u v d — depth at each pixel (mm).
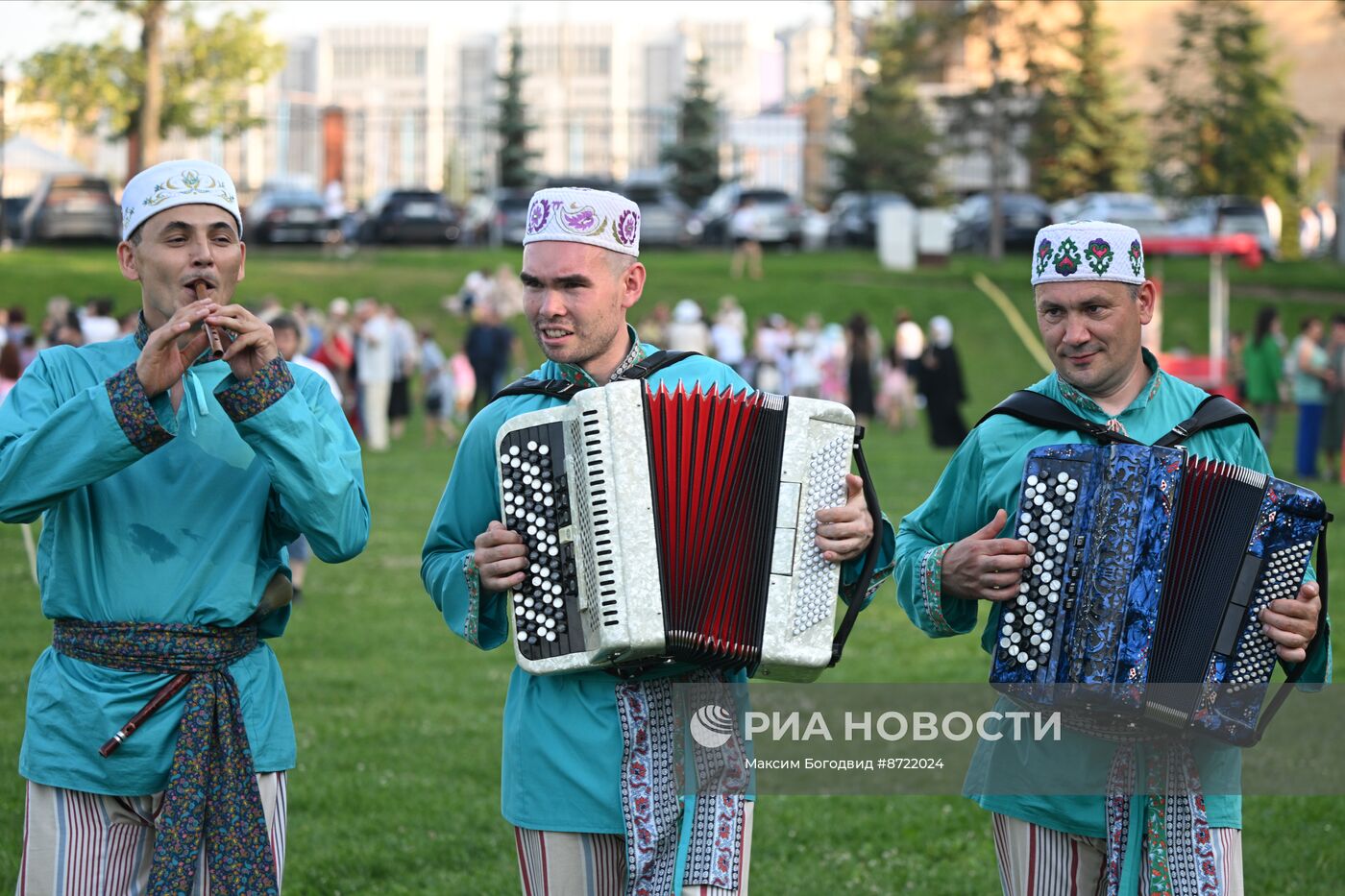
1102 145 46969
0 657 9461
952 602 4660
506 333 22984
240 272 4387
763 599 4340
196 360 4273
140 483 4250
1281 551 4297
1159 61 42281
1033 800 4473
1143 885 4398
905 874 6340
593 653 4246
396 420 22891
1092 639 4289
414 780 7340
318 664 9539
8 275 33812
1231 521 4309
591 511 4234
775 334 26141
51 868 4223
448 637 10344
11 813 6777
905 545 4801
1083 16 42719
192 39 39688
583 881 4410
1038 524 4340
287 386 4172
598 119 161125
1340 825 6816
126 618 4203
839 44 72125
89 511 4238
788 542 4344
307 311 21734
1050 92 43125
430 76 180375
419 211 43844
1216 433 4645
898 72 53531
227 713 4227
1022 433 4676
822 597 4359
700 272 37688
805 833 6848
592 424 4246
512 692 4504
